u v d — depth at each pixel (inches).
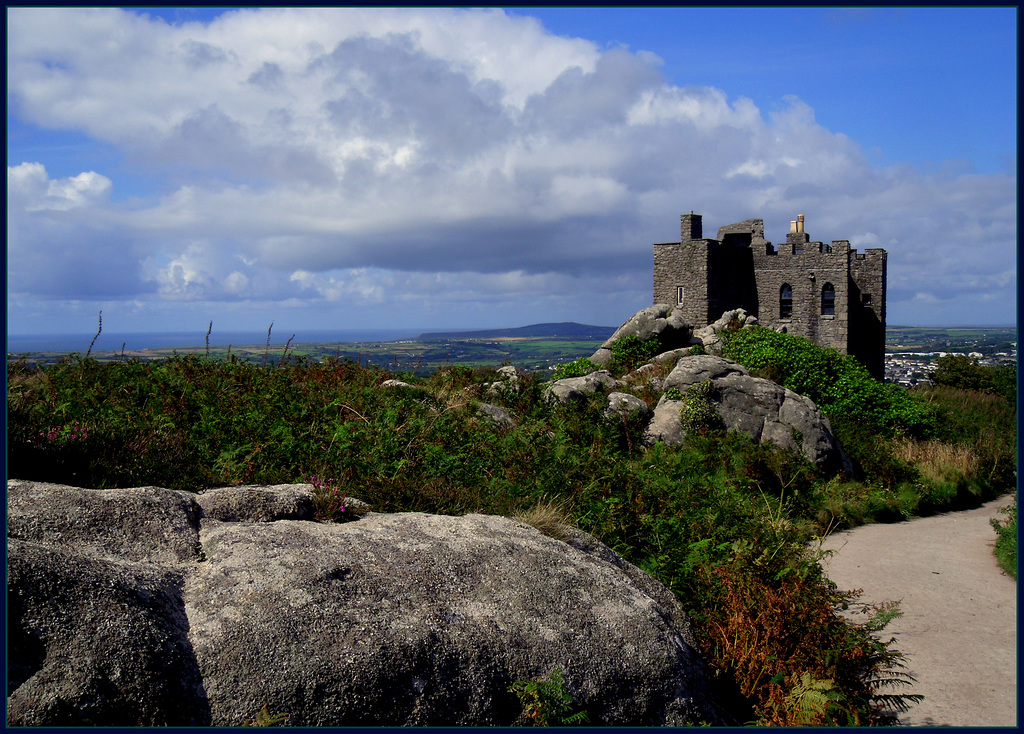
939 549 454.6
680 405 617.0
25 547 149.8
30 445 222.7
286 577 173.2
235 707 142.1
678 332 932.6
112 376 377.4
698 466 509.0
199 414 326.0
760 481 523.5
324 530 205.8
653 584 255.6
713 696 214.5
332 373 485.1
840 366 842.8
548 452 388.2
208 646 150.4
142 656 139.3
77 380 365.4
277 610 161.5
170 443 257.9
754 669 230.5
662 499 369.1
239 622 156.9
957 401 1204.5
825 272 1627.7
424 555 202.2
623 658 193.3
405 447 334.0
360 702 151.6
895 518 561.6
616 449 520.7
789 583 256.1
